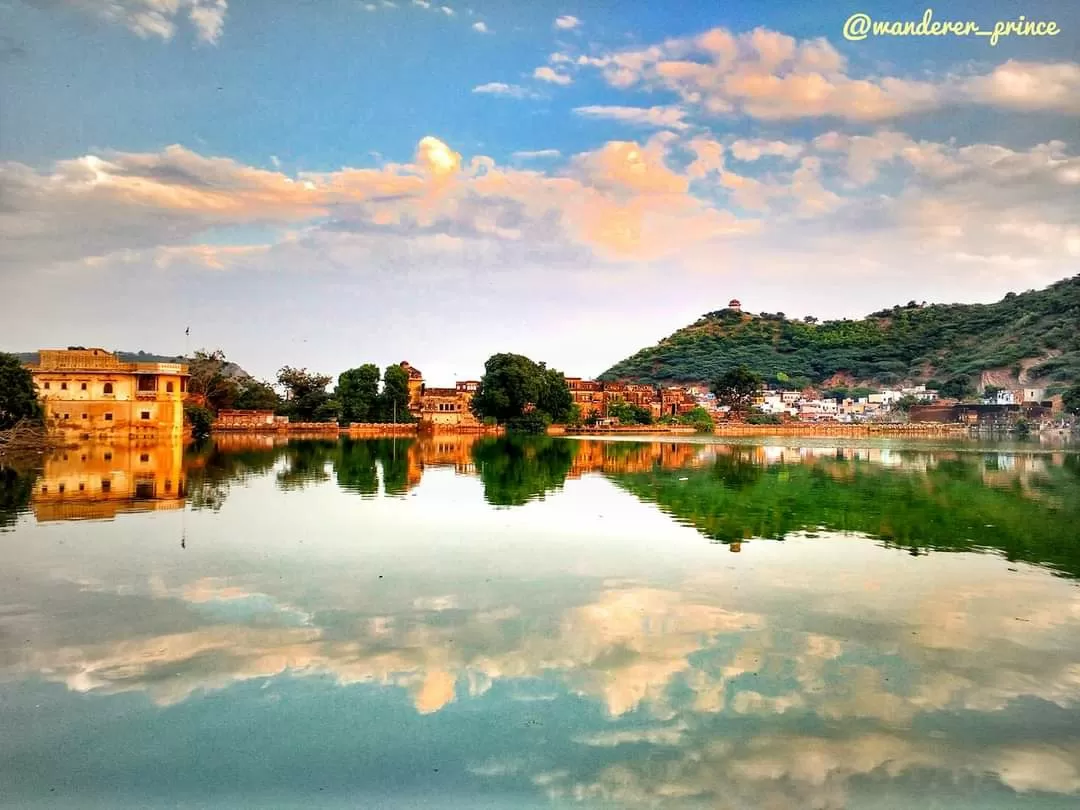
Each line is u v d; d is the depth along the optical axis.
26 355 135.88
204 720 12.88
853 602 19.34
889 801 10.75
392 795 10.91
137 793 10.94
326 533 28.58
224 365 144.38
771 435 177.62
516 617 18.06
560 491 42.97
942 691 14.07
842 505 37.03
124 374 93.19
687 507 36.12
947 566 23.23
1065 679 14.65
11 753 11.91
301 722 12.80
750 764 11.59
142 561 23.62
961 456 79.81
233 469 55.22
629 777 11.26
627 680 14.45
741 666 15.14
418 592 20.16
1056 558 24.41
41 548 25.48
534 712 13.17
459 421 161.38
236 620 17.77
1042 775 11.39
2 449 65.75
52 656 15.51
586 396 196.12
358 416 152.88
